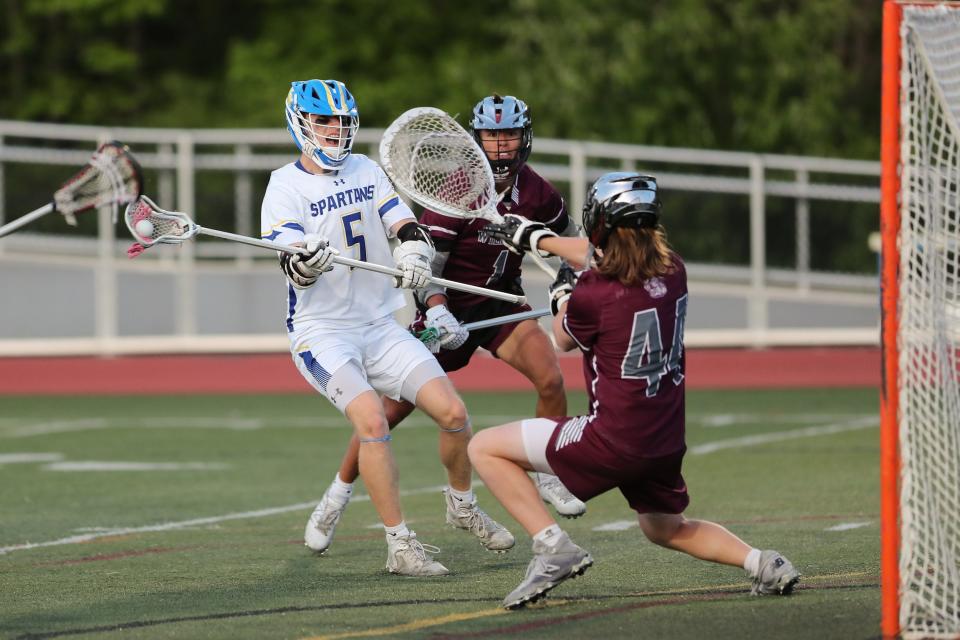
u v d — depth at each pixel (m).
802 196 58.59
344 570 20.52
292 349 20.72
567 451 16.70
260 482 32.09
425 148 20.88
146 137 58.34
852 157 80.25
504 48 86.19
